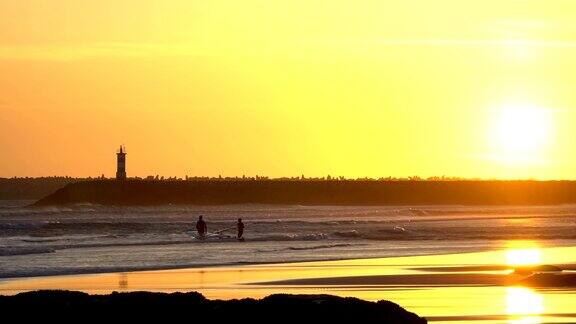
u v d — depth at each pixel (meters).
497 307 97.69
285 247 198.88
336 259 162.62
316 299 71.25
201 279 125.94
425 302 101.56
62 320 68.56
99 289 113.00
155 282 121.88
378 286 116.94
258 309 69.81
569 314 93.25
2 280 124.19
